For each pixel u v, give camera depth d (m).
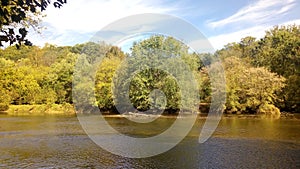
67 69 52.81
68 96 52.59
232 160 14.72
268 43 65.50
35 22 11.63
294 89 42.78
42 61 73.00
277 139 21.08
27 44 4.91
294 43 49.53
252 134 23.45
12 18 4.48
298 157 15.28
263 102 41.66
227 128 27.30
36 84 54.66
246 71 42.66
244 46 73.69
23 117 40.75
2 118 39.31
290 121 33.41
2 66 57.22
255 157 15.34
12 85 54.22
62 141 20.48
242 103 42.28
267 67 48.44
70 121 34.62
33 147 18.27
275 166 13.55
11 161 14.55
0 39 4.66
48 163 14.10
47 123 32.56
